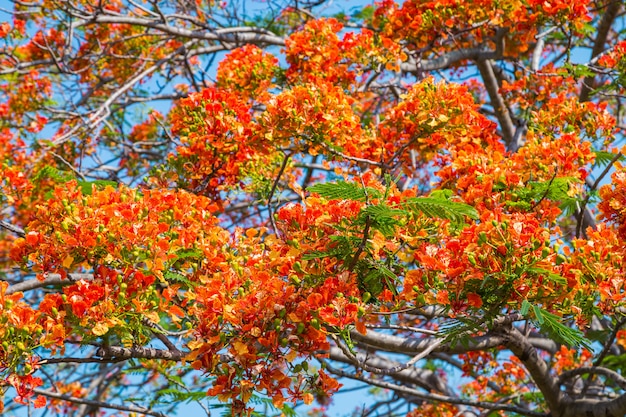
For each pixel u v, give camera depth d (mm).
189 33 9070
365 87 8242
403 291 4109
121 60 10617
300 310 3949
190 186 6391
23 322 3857
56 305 4059
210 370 3994
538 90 7852
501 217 4102
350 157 5938
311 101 5633
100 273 4215
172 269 4816
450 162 6273
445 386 8539
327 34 7312
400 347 5645
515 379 7602
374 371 4234
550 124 6652
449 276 3988
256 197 8039
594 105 6531
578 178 5375
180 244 4594
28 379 3838
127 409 5016
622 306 4453
